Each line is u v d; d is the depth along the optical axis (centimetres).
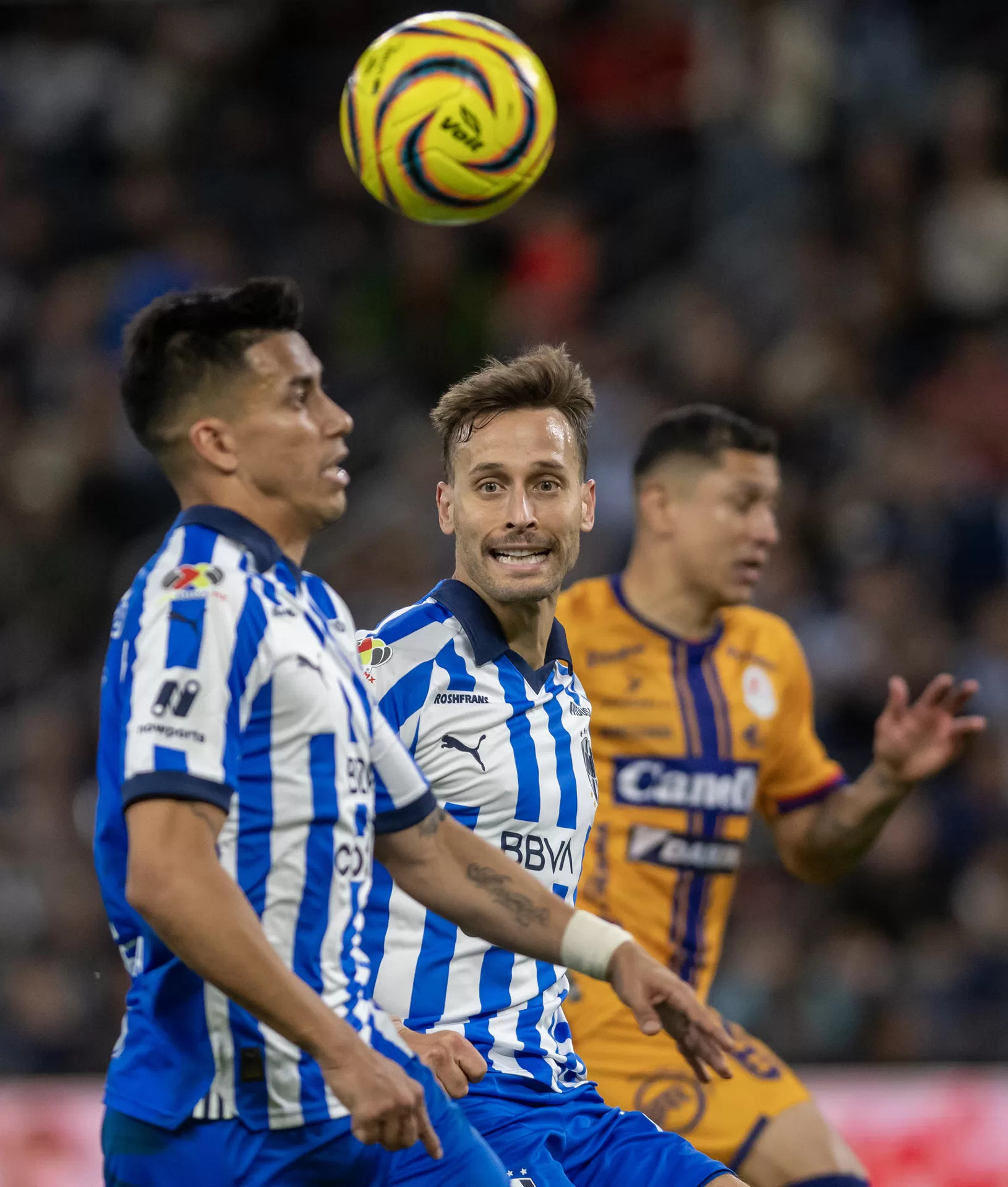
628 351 3947
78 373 3962
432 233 4088
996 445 3800
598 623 1661
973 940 2789
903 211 4147
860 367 3909
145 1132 916
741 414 3812
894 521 3472
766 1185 1523
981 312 4059
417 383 3925
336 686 956
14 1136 2055
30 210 4325
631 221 4250
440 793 1185
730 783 1636
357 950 973
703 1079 1017
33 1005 2761
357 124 1313
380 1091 870
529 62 1317
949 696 1609
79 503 3769
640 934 1595
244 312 970
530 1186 1127
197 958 856
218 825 880
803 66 4169
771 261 4088
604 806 1606
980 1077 2173
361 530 3575
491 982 1180
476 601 1220
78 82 4506
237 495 971
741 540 1641
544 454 1195
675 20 4419
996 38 4369
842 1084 2077
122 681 929
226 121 4500
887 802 1642
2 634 3616
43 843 3100
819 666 3209
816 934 2770
